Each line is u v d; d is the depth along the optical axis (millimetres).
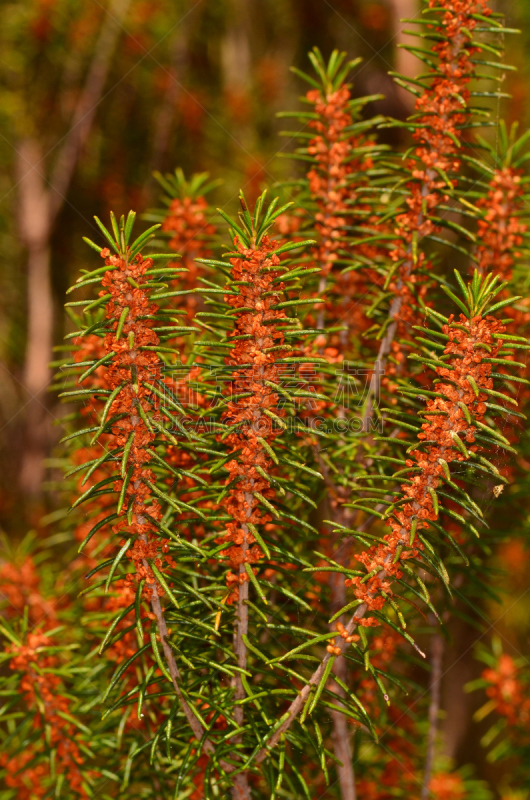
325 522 445
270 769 456
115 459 439
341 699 448
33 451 873
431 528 454
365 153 506
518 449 521
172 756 496
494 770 1031
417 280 494
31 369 885
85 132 883
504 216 503
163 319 445
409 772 560
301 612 501
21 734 532
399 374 499
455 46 481
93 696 513
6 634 498
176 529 480
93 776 509
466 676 954
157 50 896
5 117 849
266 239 444
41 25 821
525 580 743
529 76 792
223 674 479
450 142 485
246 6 1035
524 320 510
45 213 890
